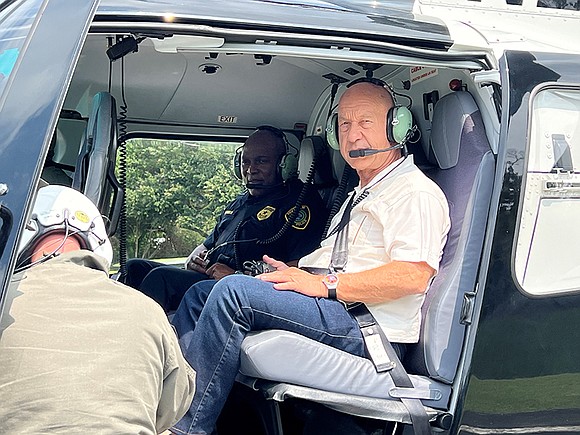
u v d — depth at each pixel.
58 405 1.25
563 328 2.15
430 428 2.09
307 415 2.26
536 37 2.45
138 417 1.31
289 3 2.12
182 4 1.84
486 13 2.50
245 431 2.36
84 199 1.59
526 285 2.11
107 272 1.57
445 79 2.58
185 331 2.35
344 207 2.62
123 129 3.41
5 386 1.26
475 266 2.23
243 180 3.49
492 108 2.31
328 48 1.99
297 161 3.61
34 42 1.53
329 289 2.22
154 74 3.12
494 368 2.09
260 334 2.11
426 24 2.20
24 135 1.42
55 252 1.50
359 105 2.48
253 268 2.94
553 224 2.13
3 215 1.37
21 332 1.31
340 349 2.21
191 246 3.93
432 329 2.20
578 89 2.17
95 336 1.35
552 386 2.16
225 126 3.58
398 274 2.21
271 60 3.10
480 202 2.25
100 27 1.71
